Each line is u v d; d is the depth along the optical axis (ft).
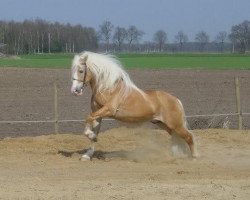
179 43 547.49
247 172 41.37
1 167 43.24
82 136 57.72
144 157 48.08
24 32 419.33
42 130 65.31
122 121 45.68
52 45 426.51
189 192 31.89
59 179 37.99
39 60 275.39
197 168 43.11
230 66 207.82
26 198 30.76
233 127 66.39
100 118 45.78
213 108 82.74
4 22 411.95
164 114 45.62
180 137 46.52
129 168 43.24
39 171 41.57
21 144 53.21
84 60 44.62
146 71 169.78
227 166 44.29
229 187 33.37
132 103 44.91
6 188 33.65
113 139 56.34
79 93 44.80
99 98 44.93
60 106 86.17
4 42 408.26
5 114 77.25
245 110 80.53
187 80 133.49
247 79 134.51
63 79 136.98
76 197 30.94
